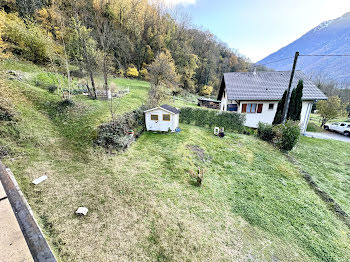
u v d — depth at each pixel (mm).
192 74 39875
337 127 17609
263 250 4762
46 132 8539
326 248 5082
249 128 15742
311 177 8695
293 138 11195
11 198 1544
